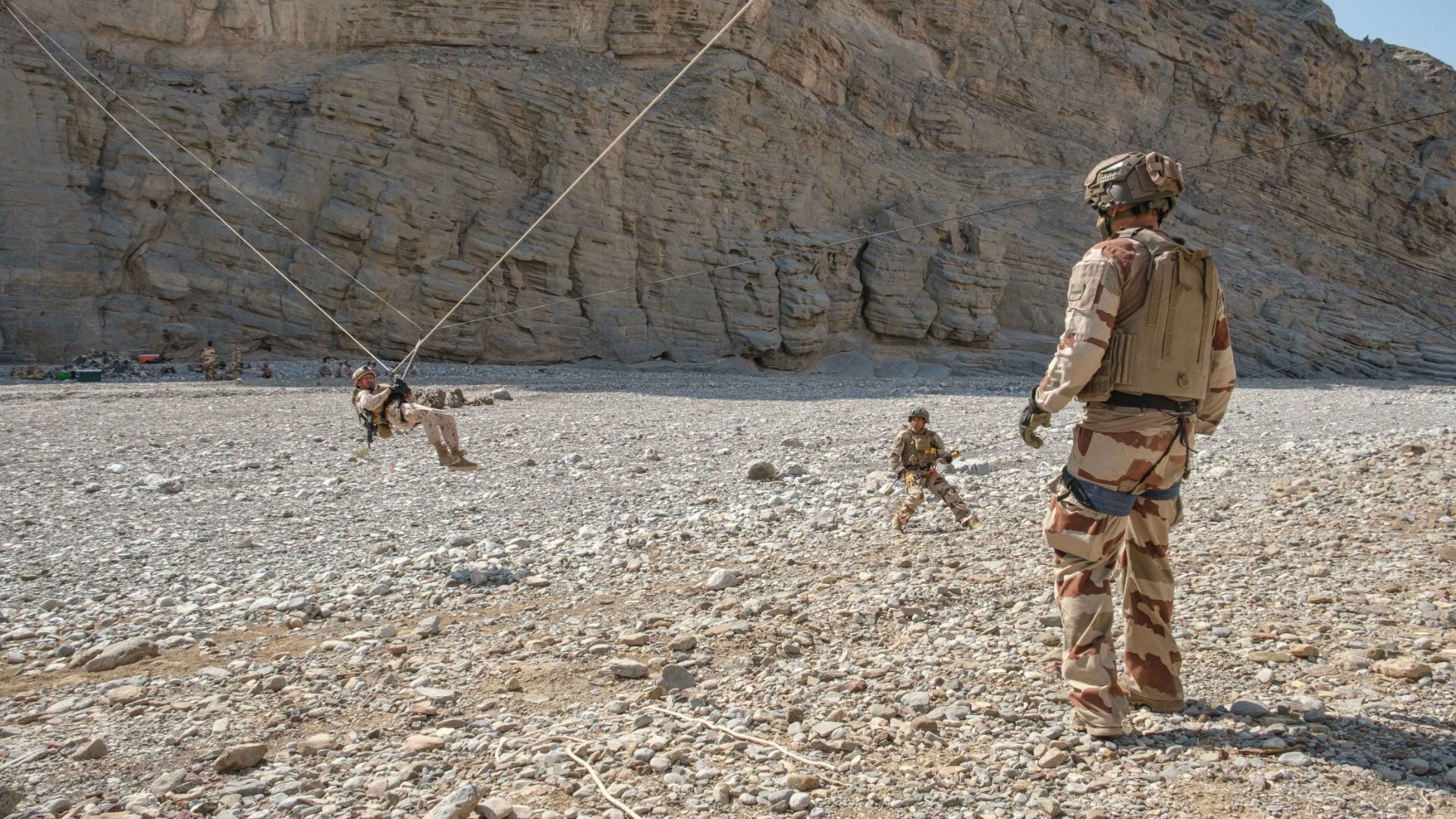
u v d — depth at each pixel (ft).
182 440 55.67
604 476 44.70
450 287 126.72
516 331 131.23
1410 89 203.10
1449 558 22.11
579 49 140.26
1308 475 34.86
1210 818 11.43
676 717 15.52
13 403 72.38
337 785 13.65
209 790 13.62
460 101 129.49
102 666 19.80
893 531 30.89
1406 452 37.09
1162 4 184.75
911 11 167.63
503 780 13.48
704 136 139.85
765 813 12.23
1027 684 16.01
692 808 12.42
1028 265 159.94
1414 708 14.11
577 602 23.85
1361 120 198.08
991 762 13.23
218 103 119.85
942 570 24.72
